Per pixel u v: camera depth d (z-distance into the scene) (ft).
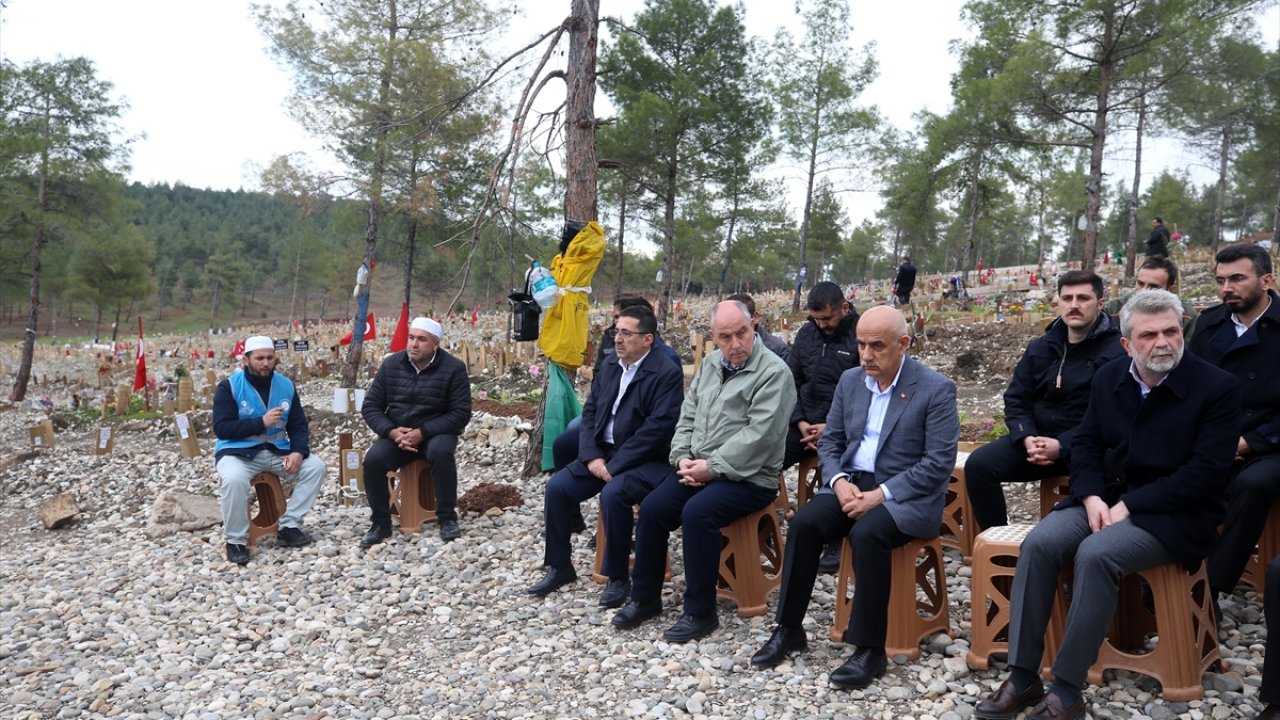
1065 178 121.19
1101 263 108.37
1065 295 14.03
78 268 128.88
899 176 77.36
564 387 20.80
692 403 15.10
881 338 12.54
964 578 15.44
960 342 47.88
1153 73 54.90
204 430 44.37
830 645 13.07
